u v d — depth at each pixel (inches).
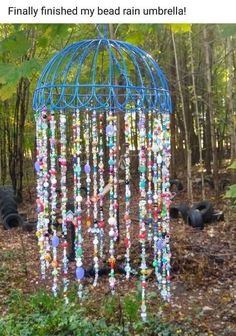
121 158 270.7
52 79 166.9
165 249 180.9
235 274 236.8
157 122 171.2
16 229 363.3
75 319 168.2
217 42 525.3
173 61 539.5
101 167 193.5
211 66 511.2
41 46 181.8
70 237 250.2
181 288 220.7
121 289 214.8
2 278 233.3
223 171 585.0
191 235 320.2
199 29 480.1
